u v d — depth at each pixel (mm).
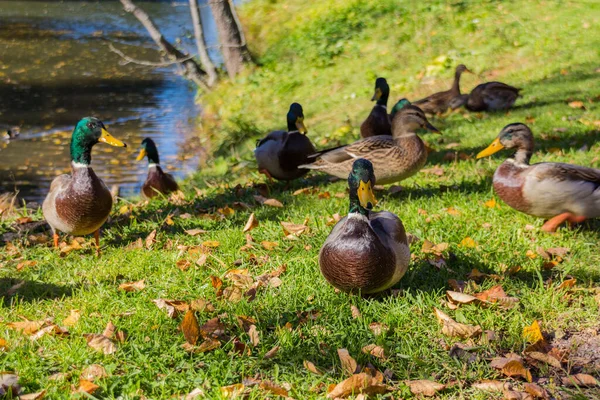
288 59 18922
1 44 22891
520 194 5777
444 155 8695
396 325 4418
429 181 7586
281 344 4160
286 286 4980
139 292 4980
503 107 11109
